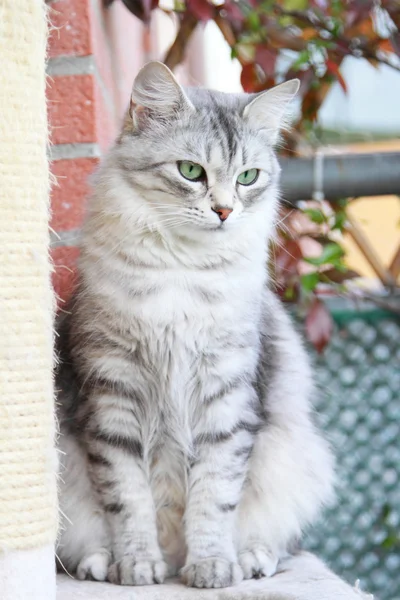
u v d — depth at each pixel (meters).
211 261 2.79
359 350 4.74
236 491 2.79
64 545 2.85
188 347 2.74
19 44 2.04
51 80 3.11
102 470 2.75
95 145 3.16
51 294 2.19
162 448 2.88
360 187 4.03
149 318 2.69
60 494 2.82
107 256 2.74
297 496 3.05
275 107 3.00
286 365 3.19
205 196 2.77
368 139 6.47
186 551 2.82
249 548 2.89
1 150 2.02
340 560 4.82
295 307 4.20
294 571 2.82
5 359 2.04
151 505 2.78
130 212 2.73
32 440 2.07
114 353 2.72
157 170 2.75
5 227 2.03
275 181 3.05
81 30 3.13
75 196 3.17
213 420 2.79
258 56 3.83
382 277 4.55
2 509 2.04
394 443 4.84
